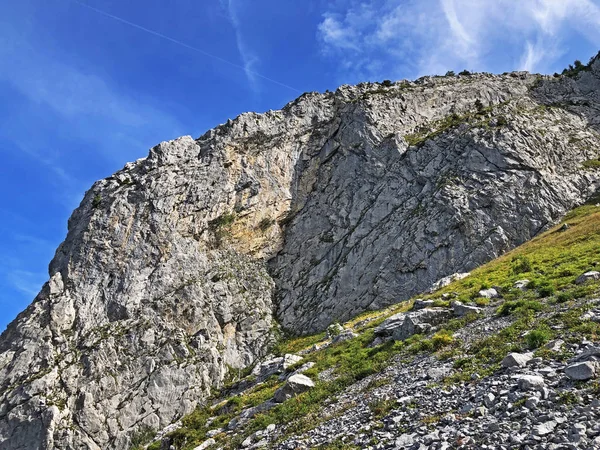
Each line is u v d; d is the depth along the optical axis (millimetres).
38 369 56625
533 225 68188
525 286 33594
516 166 74938
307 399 26406
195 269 72250
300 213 85750
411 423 15531
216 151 82875
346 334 45719
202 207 77625
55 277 67312
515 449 11078
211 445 27875
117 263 69438
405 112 94438
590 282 27469
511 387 14852
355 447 15523
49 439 49875
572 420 11625
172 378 58062
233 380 61594
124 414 54531
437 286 54625
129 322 63312
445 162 79500
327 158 90000
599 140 89938
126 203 74812
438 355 23766
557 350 16922
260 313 72188
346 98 97438
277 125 90000
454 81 106562
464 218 69188
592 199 73188
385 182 81688
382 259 72125
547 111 95938
